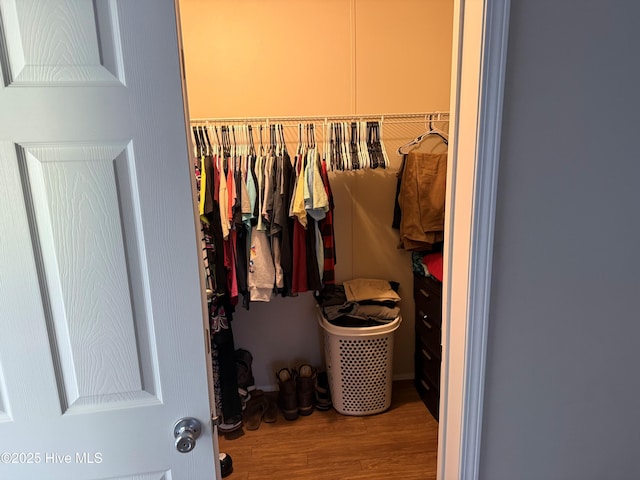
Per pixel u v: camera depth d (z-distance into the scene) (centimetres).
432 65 235
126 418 88
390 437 215
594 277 109
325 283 215
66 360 84
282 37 223
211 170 192
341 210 245
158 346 87
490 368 109
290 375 242
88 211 79
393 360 263
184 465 93
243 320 251
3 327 80
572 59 95
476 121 94
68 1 72
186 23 217
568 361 113
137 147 78
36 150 75
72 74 74
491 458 116
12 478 87
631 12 95
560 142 99
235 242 201
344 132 210
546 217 102
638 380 118
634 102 100
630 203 106
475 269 101
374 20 226
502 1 88
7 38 72
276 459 201
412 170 220
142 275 84
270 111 230
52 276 81
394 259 254
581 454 121
